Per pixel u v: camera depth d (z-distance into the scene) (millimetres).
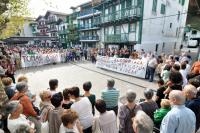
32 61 19453
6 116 3547
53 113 3447
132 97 3520
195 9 16797
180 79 4523
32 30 69750
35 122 4066
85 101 3867
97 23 33219
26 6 7910
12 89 5215
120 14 26719
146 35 24812
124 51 18141
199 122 3648
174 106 2861
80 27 43094
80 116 3746
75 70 16875
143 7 23375
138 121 2285
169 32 29422
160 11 26250
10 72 10172
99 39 35344
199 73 6781
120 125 3631
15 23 9500
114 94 4656
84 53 25719
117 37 28078
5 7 5816
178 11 30734
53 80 4957
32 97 5227
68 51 24422
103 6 30812
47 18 61719
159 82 5324
